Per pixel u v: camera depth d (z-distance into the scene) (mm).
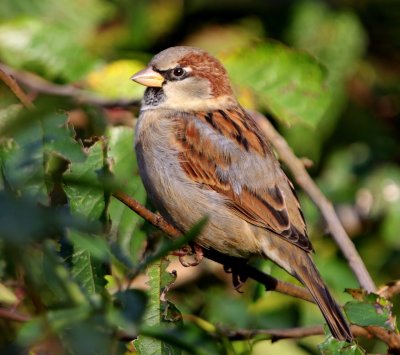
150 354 6480
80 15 11453
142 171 8938
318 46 11852
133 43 11516
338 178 11375
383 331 7949
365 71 12391
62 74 9922
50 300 5156
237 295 10102
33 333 4387
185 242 4551
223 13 12031
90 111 9039
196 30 11898
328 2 12086
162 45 11891
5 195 3674
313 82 9930
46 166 5891
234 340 8328
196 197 8820
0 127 3812
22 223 3600
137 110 9750
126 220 7898
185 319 8469
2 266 5621
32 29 9969
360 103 12203
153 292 6742
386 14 12906
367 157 11609
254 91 9914
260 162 8844
